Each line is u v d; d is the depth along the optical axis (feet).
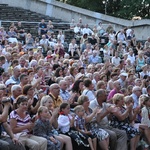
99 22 114.42
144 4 133.90
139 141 45.73
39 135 37.42
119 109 44.06
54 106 42.11
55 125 39.40
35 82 45.93
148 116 46.03
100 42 101.45
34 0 127.13
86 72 63.16
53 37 96.94
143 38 116.47
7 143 34.65
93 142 40.75
